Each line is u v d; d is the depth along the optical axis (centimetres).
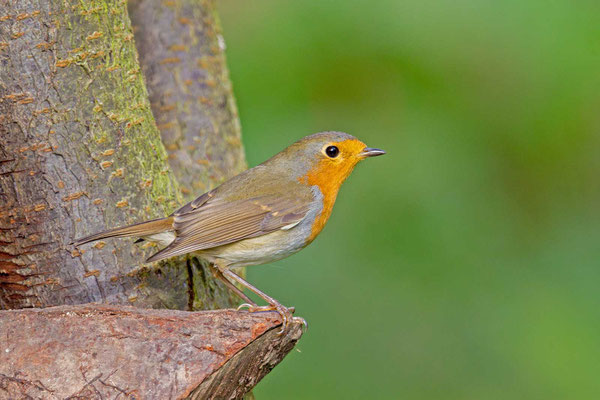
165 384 622
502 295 1138
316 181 847
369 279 1166
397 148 1167
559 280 1151
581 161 1159
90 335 637
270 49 1163
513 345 1112
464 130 1166
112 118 756
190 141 998
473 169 1167
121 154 760
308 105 1162
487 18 1116
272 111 1156
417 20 1140
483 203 1164
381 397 1109
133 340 635
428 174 1164
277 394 1127
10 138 730
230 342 638
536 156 1164
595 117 1130
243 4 1189
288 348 716
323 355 1141
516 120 1152
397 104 1168
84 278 744
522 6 1109
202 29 1034
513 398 1085
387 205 1169
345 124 1163
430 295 1152
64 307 661
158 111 1002
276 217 813
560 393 1071
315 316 1155
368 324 1156
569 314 1117
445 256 1158
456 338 1134
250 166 1138
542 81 1127
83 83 743
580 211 1178
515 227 1174
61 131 735
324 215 857
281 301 1168
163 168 799
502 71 1138
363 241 1175
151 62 1011
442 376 1120
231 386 660
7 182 738
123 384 622
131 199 764
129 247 762
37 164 732
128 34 781
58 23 732
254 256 817
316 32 1159
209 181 987
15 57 723
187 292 796
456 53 1138
